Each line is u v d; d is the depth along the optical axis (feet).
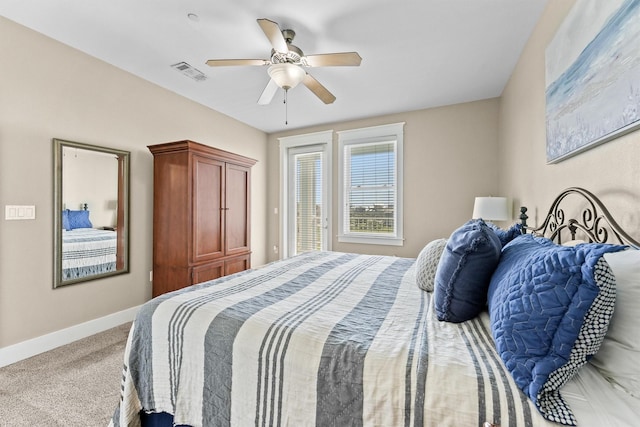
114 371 6.34
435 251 5.13
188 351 3.60
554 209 5.62
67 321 7.85
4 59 6.70
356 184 14.11
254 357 3.19
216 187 10.34
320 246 15.17
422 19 6.69
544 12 6.30
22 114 6.99
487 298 3.48
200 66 8.92
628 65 3.33
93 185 8.41
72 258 7.93
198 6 6.30
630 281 2.33
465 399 2.29
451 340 3.09
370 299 4.59
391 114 13.11
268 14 6.53
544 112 6.31
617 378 2.29
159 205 9.72
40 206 7.32
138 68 9.05
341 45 7.73
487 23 6.81
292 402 2.94
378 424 2.51
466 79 9.68
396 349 2.88
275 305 4.12
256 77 9.65
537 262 2.63
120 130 9.07
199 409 3.44
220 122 12.97
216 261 10.27
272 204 16.26
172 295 4.47
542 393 2.18
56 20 6.79
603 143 4.04
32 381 5.96
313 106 12.16
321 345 3.04
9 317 6.81
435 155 12.29
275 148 16.14
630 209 3.50
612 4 3.62
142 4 6.25
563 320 2.24
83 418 4.90
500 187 10.96
